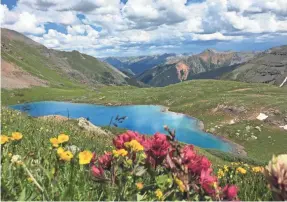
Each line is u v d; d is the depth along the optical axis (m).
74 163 3.19
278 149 99.38
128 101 190.50
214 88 188.75
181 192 2.98
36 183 2.67
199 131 123.88
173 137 3.19
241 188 4.50
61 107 191.00
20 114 14.30
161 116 151.00
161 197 2.88
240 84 196.12
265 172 2.57
